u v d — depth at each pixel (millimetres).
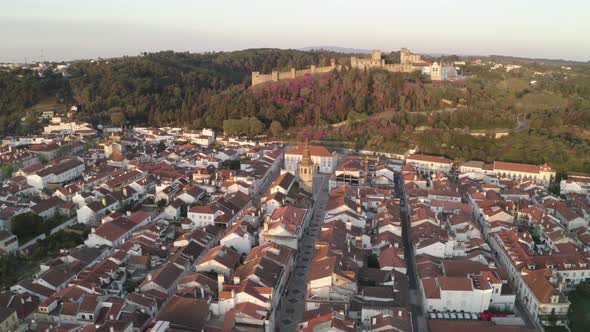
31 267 176750
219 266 156125
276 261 158500
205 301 134750
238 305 133750
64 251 178625
